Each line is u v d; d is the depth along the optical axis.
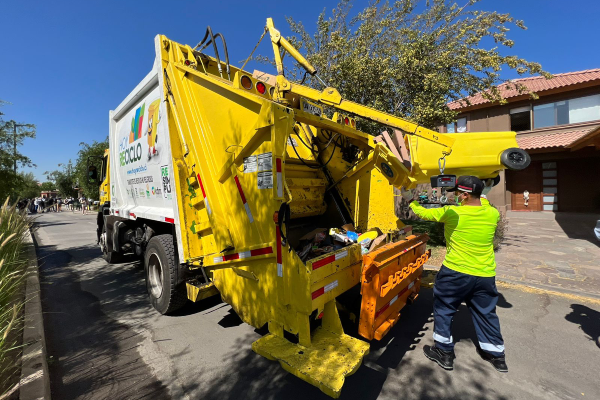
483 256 2.80
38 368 2.69
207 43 3.79
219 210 3.13
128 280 5.75
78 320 4.02
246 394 2.57
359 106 3.18
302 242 3.74
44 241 10.82
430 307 4.23
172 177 3.50
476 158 2.86
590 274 5.39
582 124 13.20
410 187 3.29
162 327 3.78
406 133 3.10
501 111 15.10
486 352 2.93
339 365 2.21
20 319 3.55
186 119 3.34
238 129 2.81
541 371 2.82
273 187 2.51
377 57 7.47
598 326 3.62
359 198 4.15
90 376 2.83
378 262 2.62
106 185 7.12
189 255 3.49
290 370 2.21
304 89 3.27
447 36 7.46
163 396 2.55
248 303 2.92
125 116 5.25
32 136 9.63
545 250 7.20
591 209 13.99
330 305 2.69
